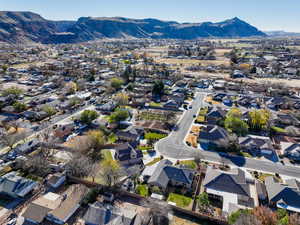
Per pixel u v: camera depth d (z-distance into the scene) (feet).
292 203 146.72
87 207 146.61
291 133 258.16
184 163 199.72
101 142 221.87
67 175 174.81
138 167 187.42
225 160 206.69
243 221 118.32
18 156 202.08
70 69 574.56
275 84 451.94
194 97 399.65
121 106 348.38
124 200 153.17
